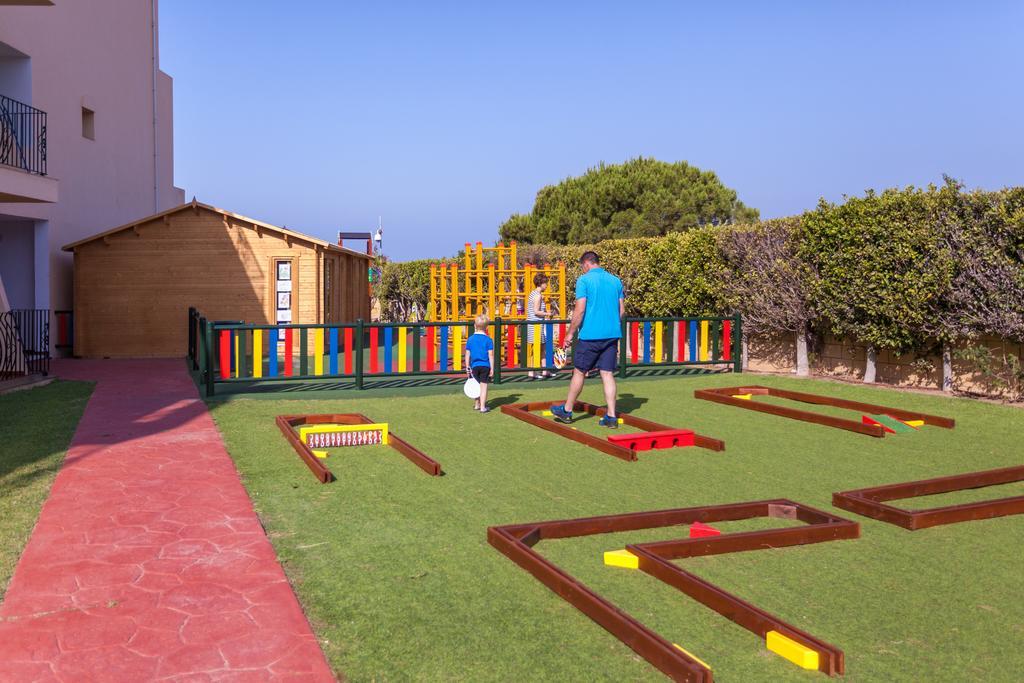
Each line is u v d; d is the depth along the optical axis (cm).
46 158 1702
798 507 573
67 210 1923
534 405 1066
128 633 375
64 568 459
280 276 1928
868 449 807
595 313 919
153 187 2472
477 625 388
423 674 339
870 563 478
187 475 684
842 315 1324
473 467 724
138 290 1884
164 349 1897
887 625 392
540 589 434
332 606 410
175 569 459
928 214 1138
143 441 835
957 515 559
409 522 554
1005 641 375
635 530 544
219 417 993
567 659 353
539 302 1397
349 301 2370
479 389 1032
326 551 493
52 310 1850
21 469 702
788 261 1411
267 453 778
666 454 783
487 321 1048
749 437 870
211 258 1905
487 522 556
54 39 1850
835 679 336
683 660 329
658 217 4250
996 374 1112
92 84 2058
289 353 1228
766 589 438
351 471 706
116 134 2208
